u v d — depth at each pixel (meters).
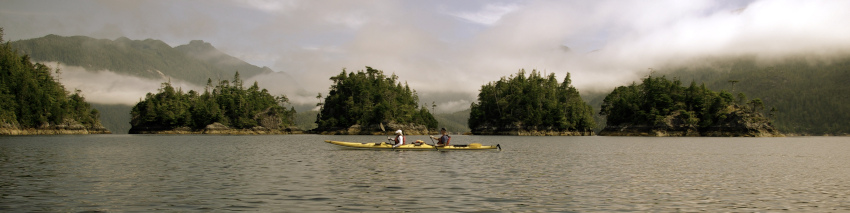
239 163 26.72
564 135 140.38
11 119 106.31
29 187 16.77
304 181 18.69
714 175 22.28
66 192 15.73
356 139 92.94
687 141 80.94
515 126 141.12
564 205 14.04
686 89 141.38
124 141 67.25
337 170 22.80
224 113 157.00
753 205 14.39
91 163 26.44
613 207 13.84
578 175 21.59
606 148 49.16
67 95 146.62
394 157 30.69
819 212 13.43
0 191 15.84
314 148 43.97
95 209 12.96
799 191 17.22
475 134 153.38
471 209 13.29
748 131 126.25
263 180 18.95
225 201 14.23
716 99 133.38
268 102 172.75
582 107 147.75
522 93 147.12
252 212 12.70
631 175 21.86
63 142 59.78
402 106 155.12
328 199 14.66
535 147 50.31
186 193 15.65
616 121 144.00
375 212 12.77
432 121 171.50
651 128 132.62
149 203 13.85
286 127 165.25
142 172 21.77
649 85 143.00
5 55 116.12
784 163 30.03
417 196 15.29
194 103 167.75
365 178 19.69
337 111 156.62
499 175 21.12
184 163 26.70
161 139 82.06
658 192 16.67
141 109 160.50
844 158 35.44
